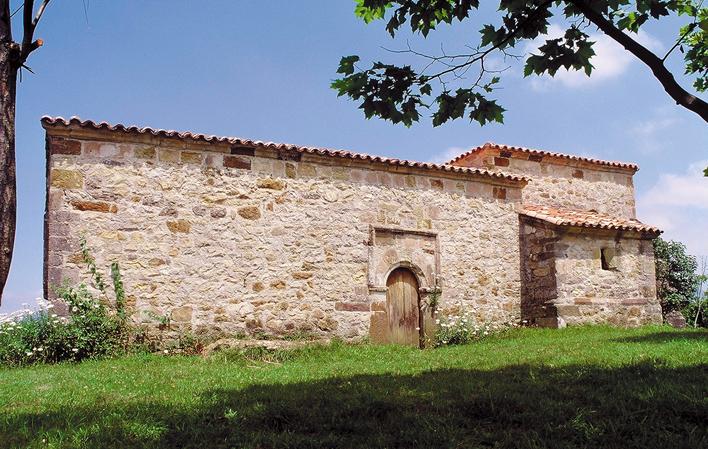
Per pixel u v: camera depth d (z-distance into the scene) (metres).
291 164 11.23
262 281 10.63
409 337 11.89
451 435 4.23
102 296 9.48
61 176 9.52
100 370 7.66
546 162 15.91
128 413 4.80
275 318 10.63
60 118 9.47
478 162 15.68
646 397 4.89
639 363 6.55
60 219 9.42
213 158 10.59
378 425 4.53
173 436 4.24
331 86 4.36
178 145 10.34
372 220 11.81
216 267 10.32
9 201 3.22
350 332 11.22
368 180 11.93
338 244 11.39
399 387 5.91
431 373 6.79
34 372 7.67
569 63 4.32
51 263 9.27
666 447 3.90
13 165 3.27
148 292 9.78
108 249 9.63
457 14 4.25
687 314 16.42
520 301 13.34
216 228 10.42
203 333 10.06
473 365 7.37
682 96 3.65
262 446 4.11
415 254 12.19
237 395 5.54
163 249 9.99
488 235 13.17
